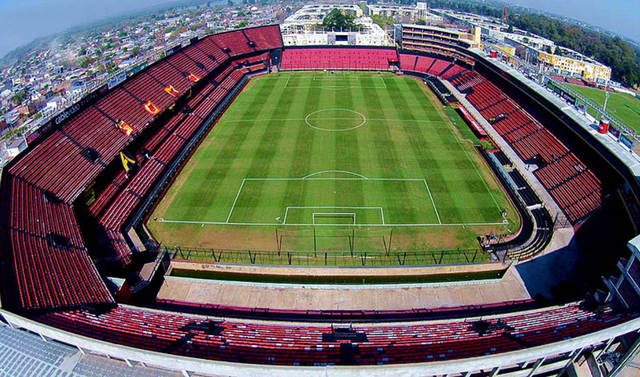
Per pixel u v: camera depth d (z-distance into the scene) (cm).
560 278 3778
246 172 5672
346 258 4012
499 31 18675
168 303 3641
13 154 4441
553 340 2641
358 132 6925
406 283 3753
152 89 7006
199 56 9300
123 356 2402
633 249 2719
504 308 3516
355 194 5072
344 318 3431
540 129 6219
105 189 4919
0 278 2850
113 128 5606
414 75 10525
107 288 3400
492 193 5091
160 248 4197
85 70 16838
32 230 3572
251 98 8844
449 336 2870
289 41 12094
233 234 4406
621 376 2786
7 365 2533
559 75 13362
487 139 6594
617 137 4850
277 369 2234
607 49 17350
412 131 6944
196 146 6519
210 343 2714
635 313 2669
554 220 4519
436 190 5156
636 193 3969
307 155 6122
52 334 2505
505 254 4012
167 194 5188
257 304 3603
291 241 4272
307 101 8569
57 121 4953
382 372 2259
